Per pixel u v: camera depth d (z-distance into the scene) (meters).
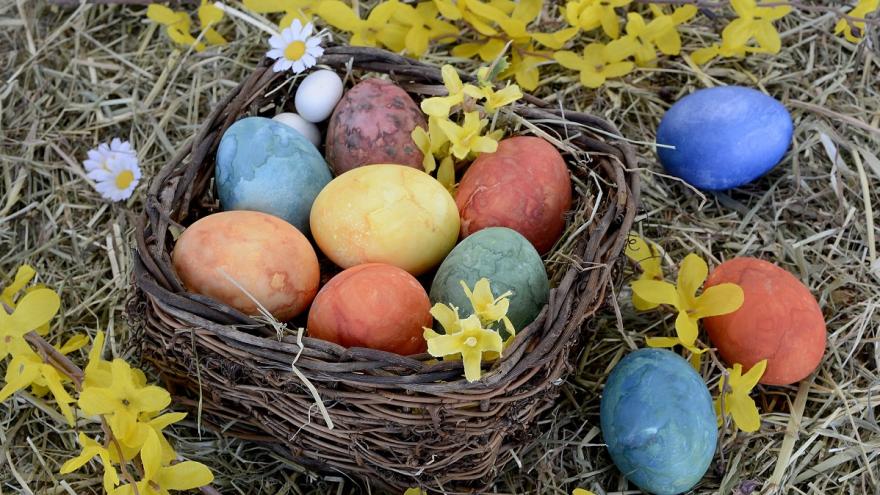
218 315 0.64
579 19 0.79
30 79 0.83
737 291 0.69
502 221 0.69
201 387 0.67
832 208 0.79
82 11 0.84
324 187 0.69
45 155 0.80
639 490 0.69
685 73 0.83
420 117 0.72
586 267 0.65
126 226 0.78
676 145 0.76
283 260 0.66
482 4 0.78
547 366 0.64
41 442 0.71
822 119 0.81
